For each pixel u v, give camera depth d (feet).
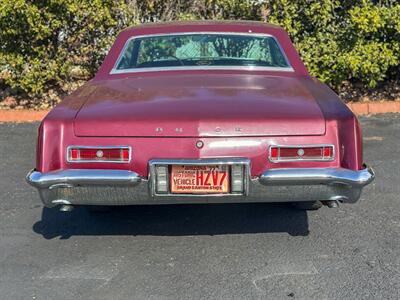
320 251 12.78
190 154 11.00
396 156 20.03
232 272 11.85
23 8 24.30
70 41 26.68
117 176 11.00
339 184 11.08
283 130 11.00
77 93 13.07
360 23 24.71
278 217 14.85
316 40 26.20
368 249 12.84
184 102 11.66
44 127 11.37
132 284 11.44
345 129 11.23
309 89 12.86
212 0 26.89
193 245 13.23
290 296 10.84
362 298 10.73
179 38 15.16
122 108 11.54
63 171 11.17
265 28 15.58
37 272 12.02
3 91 29.25
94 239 13.70
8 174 18.74
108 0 26.04
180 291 11.10
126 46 15.16
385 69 26.00
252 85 13.06
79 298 10.93
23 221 14.87
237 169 11.01
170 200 11.22
